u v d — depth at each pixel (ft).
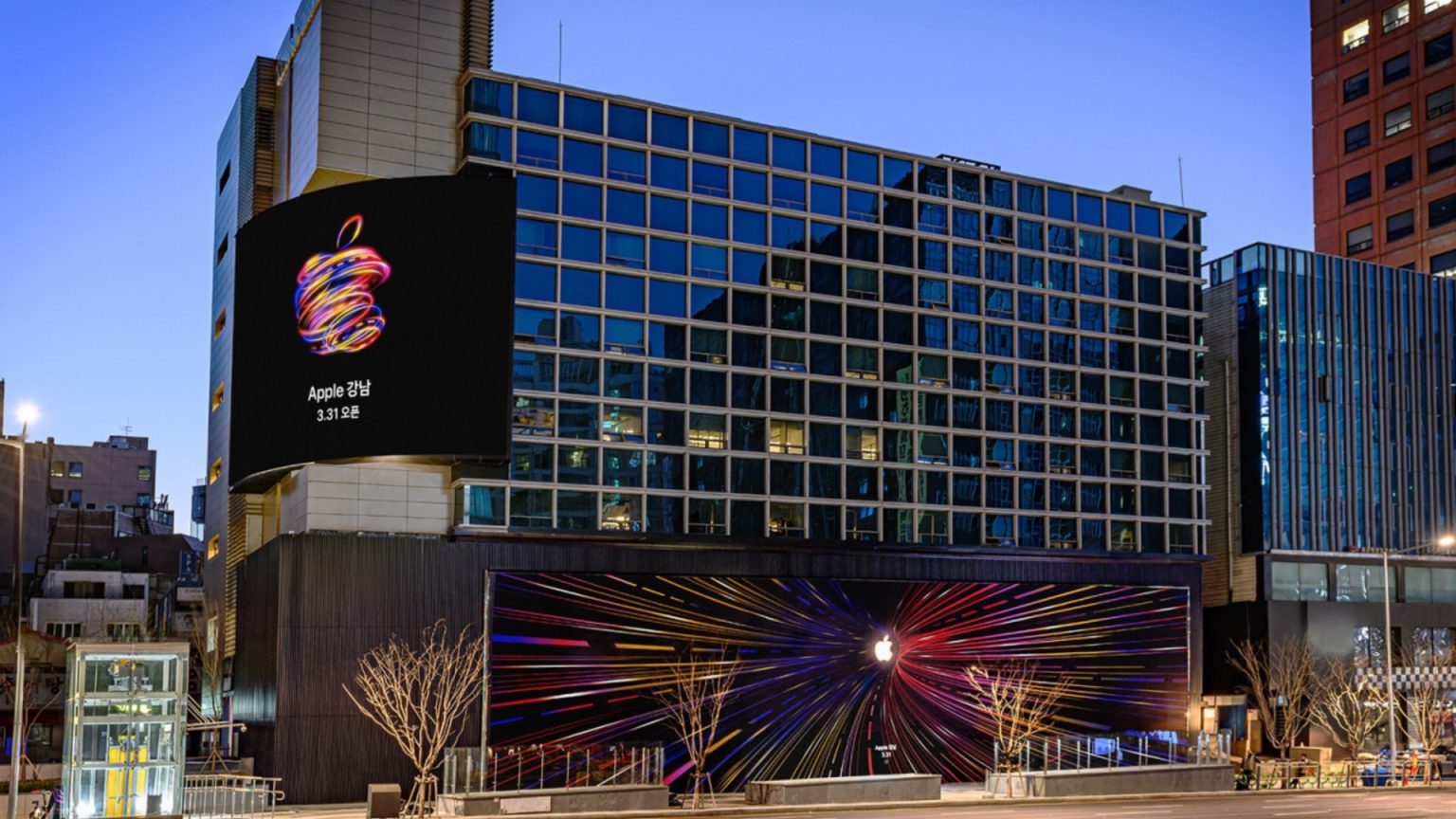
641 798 168.76
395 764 194.39
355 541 197.26
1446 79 381.60
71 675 134.41
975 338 250.98
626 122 225.56
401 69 214.90
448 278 201.16
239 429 211.41
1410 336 310.65
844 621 225.76
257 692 209.77
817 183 239.71
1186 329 272.92
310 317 205.26
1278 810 170.71
